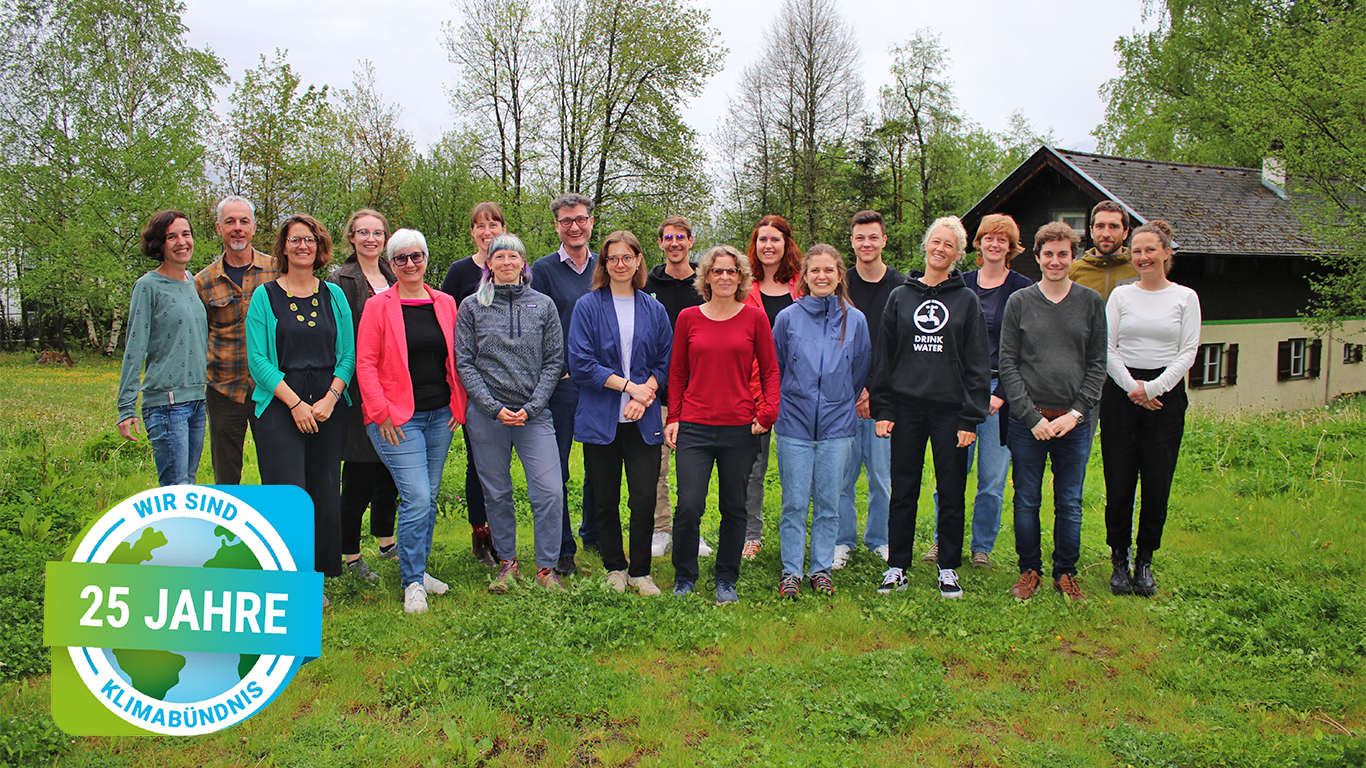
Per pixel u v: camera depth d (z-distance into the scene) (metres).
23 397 15.15
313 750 3.07
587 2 26.52
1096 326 4.57
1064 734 3.27
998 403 5.02
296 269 4.41
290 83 21.77
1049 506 6.86
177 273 4.95
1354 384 24.33
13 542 4.98
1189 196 21.56
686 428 4.54
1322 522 5.98
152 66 26.03
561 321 5.14
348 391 4.80
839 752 3.08
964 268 23.58
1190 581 4.82
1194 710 3.43
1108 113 33.47
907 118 37.78
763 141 34.00
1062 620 4.33
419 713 3.36
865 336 4.88
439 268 27.66
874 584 4.86
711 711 3.39
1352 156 17.02
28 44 24.78
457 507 6.60
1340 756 2.96
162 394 4.90
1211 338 20.64
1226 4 28.72
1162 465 4.63
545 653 3.78
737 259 4.39
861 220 5.41
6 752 2.88
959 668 3.86
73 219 25.39
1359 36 17.55
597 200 27.44
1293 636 4.00
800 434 4.66
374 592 4.62
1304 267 22.47
